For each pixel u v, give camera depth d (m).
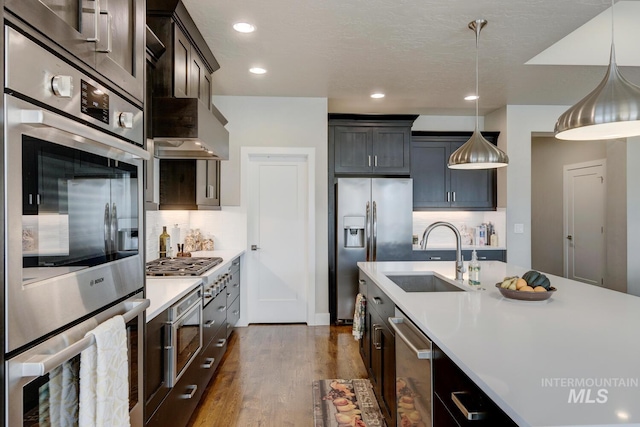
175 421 2.04
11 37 0.81
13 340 0.82
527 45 3.13
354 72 3.73
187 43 2.73
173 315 1.94
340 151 4.83
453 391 1.30
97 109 1.15
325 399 2.80
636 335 1.44
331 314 4.78
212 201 3.94
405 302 1.96
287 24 2.76
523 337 1.41
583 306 1.90
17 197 0.83
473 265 2.64
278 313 4.70
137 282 1.45
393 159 4.86
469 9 2.55
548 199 6.90
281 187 4.69
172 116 2.35
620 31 3.60
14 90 0.82
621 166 4.94
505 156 2.67
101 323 1.14
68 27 1.01
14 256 0.82
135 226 1.44
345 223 4.62
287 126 4.55
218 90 4.29
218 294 3.21
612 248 5.11
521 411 0.88
